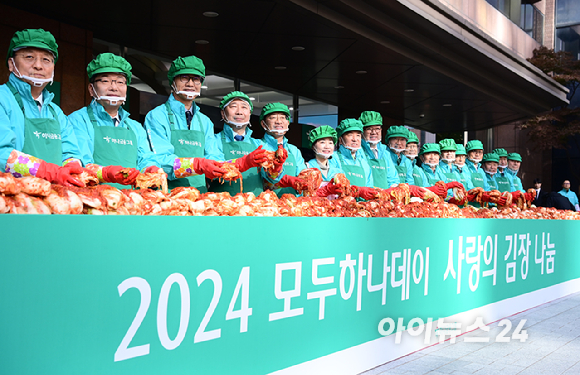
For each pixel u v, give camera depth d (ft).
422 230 11.57
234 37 24.34
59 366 4.91
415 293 11.36
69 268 4.99
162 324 5.95
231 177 9.74
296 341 8.13
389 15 23.62
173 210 6.86
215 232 6.62
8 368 4.51
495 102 37.50
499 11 49.85
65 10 20.97
